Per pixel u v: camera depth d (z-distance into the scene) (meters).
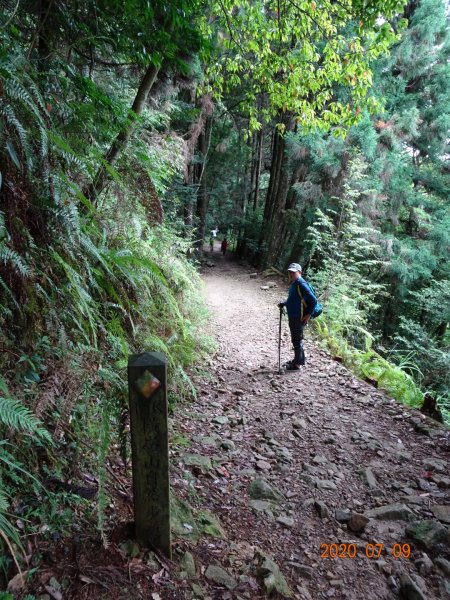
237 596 1.93
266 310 10.36
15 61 2.34
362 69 5.23
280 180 17.05
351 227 9.88
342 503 2.98
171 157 6.96
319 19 5.50
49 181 2.33
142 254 4.33
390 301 13.46
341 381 5.60
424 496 3.11
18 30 3.11
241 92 17.02
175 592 1.84
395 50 11.69
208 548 2.24
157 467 1.94
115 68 4.77
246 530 2.54
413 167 13.45
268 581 2.02
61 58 3.35
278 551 2.40
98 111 3.49
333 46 5.35
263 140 26.80
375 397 5.08
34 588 1.61
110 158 3.53
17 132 2.16
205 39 3.87
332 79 5.66
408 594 2.14
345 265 10.86
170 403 4.06
